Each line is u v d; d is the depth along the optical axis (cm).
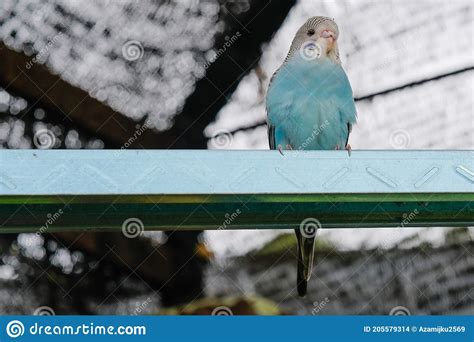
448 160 151
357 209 155
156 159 146
